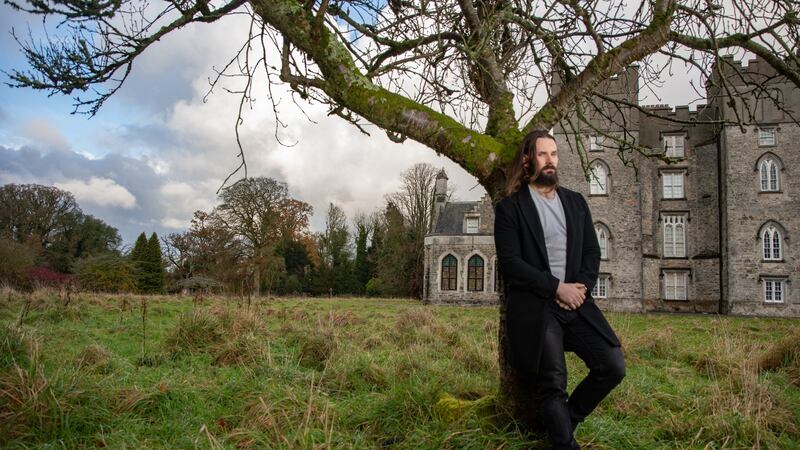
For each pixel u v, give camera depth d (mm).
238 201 39844
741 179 30094
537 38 4363
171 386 4562
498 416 3500
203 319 7680
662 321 19984
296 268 55000
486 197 36281
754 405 4512
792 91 29625
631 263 30453
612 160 31203
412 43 4594
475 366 6402
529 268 2998
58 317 11281
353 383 5207
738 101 29500
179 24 4180
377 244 52406
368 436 3646
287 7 3693
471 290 34625
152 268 42062
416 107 3656
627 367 7340
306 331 8617
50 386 3680
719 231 31438
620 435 3658
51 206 44344
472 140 3566
